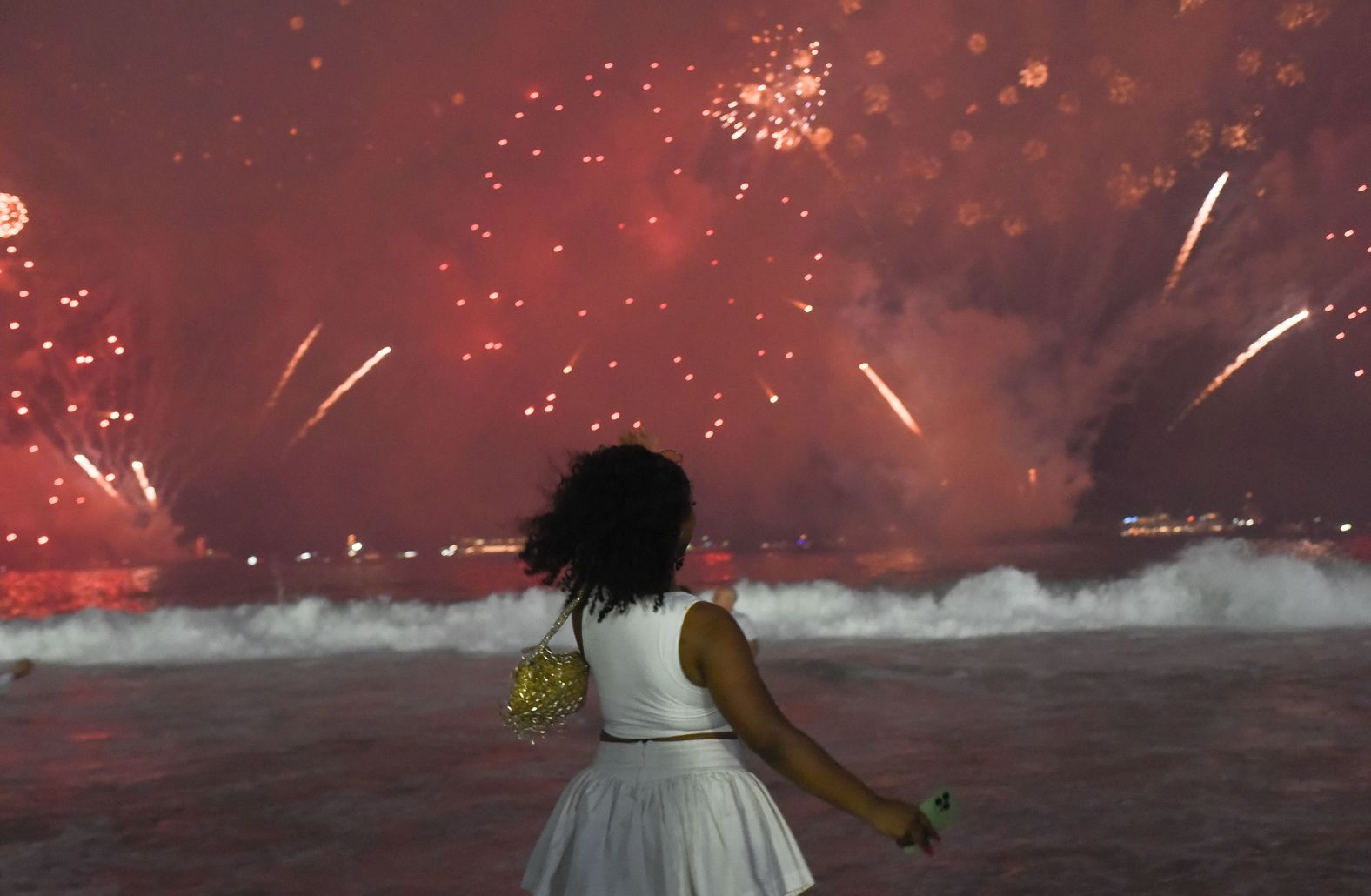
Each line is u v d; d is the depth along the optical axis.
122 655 12.42
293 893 4.75
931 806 2.47
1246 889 4.46
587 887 2.64
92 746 7.70
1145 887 4.50
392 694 9.72
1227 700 8.29
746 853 2.62
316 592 27.89
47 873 5.04
